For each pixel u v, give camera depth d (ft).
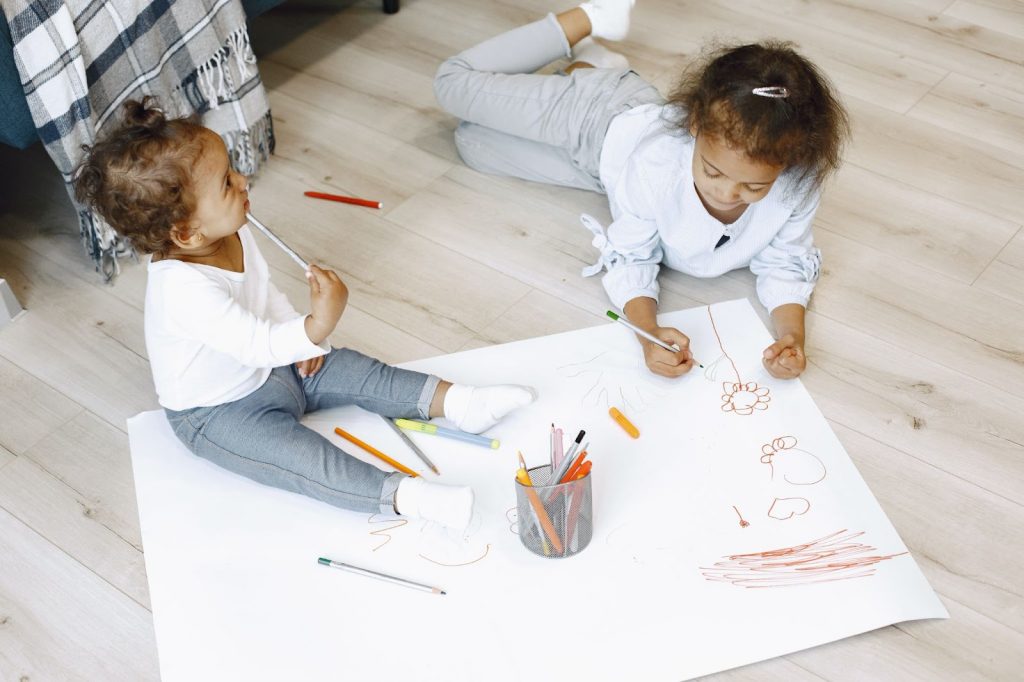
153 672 3.67
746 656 3.57
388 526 4.04
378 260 5.25
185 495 4.20
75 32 4.56
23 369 4.78
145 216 3.67
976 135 5.91
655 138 4.62
